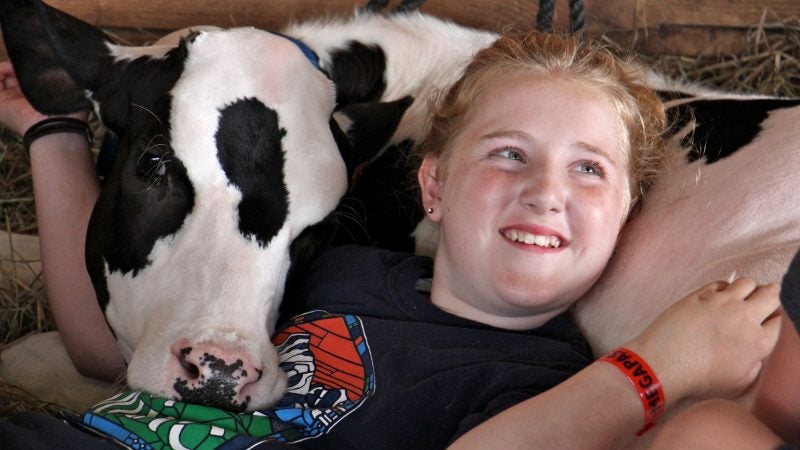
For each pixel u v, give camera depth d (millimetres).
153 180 2436
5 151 3797
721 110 2672
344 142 2748
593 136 2266
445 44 3293
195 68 2518
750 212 2314
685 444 1508
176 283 2352
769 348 1957
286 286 2506
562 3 3820
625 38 3965
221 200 2391
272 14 3904
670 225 2418
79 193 2893
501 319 2357
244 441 2053
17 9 2695
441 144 2475
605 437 1802
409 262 2477
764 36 3902
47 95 2768
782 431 1546
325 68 2930
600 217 2213
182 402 2184
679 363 1883
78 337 2865
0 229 3705
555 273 2201
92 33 2713
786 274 1436
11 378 3016
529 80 2352
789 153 2385
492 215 2213
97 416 2109
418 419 2176
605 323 2436
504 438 1802
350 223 3070
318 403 2230
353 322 2355
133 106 2604
